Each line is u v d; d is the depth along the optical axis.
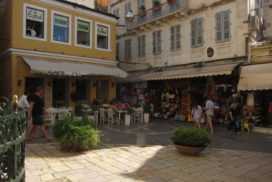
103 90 17.45
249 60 12.01
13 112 3.32
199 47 14.78
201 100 14.80
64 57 14.63
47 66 12.66
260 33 12.95
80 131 6.84
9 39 12.88
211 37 14.14
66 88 15.21
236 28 12.91
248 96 12.23
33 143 7.93
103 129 11.45
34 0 13.38
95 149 7.41
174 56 16.47
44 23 13.83
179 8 15.50
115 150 7.40
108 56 17.17
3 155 2.97
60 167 5.62
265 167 6.01
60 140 6.83
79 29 15.59
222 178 5.20
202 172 5.56
